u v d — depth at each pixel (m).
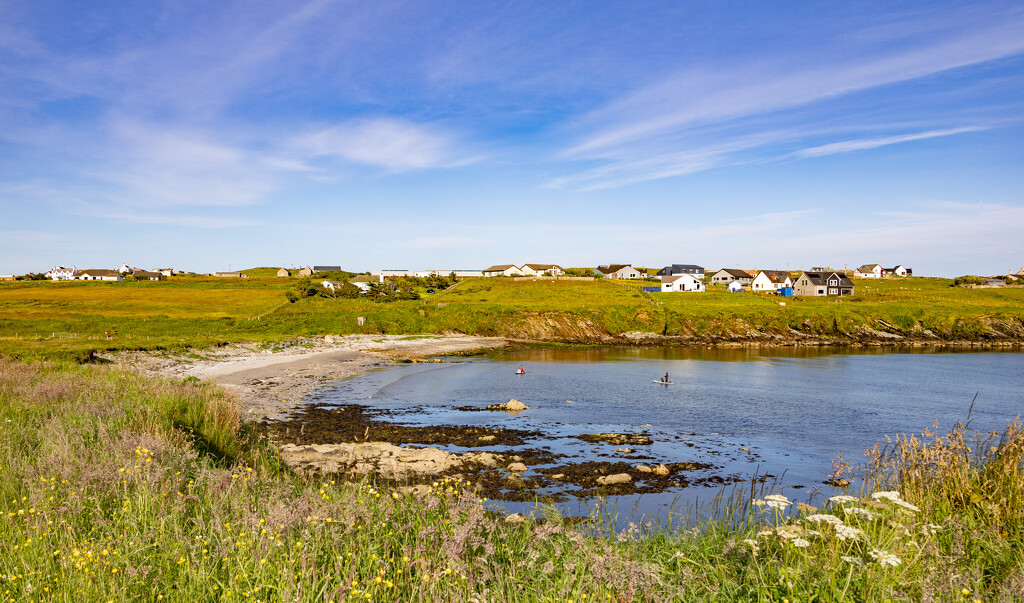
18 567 6.54
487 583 7.20
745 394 42.91
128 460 10.90
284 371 50.22
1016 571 6.71
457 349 74.94
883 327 94.81
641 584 6.70
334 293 108.56
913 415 35.81
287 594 5.97
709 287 158.50
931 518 8.77
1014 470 9.55
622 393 43.03
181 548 7.23
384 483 19.08
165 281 152.38
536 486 20.80
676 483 21.69
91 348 44.72
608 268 180.12
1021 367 60.69
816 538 7.80
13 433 13.81
